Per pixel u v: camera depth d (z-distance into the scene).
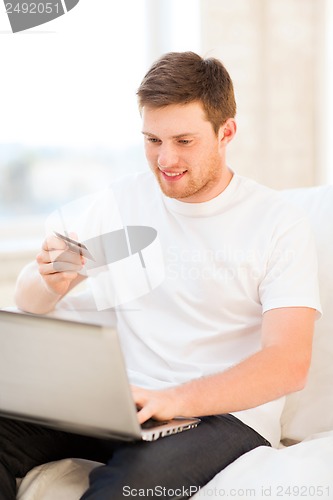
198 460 1.47
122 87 3.40
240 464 1.50
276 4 3.47
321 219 1.98
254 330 1.76
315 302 1.66
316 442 1.63
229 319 1.76
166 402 1.43
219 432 1.56
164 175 1.74
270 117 3.54
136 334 1.83
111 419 1.31
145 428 1.44
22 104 3.26
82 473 1.59
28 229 3.35
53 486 1.54
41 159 3.33
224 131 1.78
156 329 1.81
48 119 3.31
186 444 1.49
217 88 1.72
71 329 1.26
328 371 1.86
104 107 3.39
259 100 3.53
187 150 1.70
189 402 1.45
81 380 1.29
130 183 1.98
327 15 3.48
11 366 1.35
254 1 3.46
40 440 1.63
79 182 3.40
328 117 3.54
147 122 1.70
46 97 3.30
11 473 1.56
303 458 1.55
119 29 3.37
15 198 3.31
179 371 1.75
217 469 1.50
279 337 1.59
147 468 1.40
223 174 1.82
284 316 1.63
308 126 3.63
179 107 1.67
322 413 1.85
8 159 3.28
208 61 1.76
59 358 1.29
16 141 3.28
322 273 1.92
